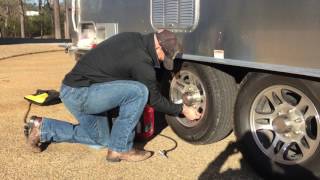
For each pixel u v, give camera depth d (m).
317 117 3.42
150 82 3.89
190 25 4.28
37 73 10.03
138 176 3.92
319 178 3.46
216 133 4.36
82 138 4.34
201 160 4.25
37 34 47.53
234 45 3.80
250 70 3.98
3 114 5.92
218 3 3.94
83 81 4.00
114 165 4.15
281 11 3.37
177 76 4.75
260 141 3.91
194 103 4.57
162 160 4.26
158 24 4.73
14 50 16.61
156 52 3.89
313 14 3.14
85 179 3.86
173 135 4.96
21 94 7.30
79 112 4.14
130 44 3.91
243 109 3.98
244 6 3.67
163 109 4.07
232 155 4.36
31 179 3.87
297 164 3.59
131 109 3.97
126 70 3.92
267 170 3.82
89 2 6.07
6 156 4.36
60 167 4.11
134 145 4.64
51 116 5.81
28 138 4.35
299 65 3.28
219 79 4.26
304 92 3.47
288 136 3.71
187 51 4.35
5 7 45.75
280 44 3.40
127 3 5.25
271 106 3.91
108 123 4.34
